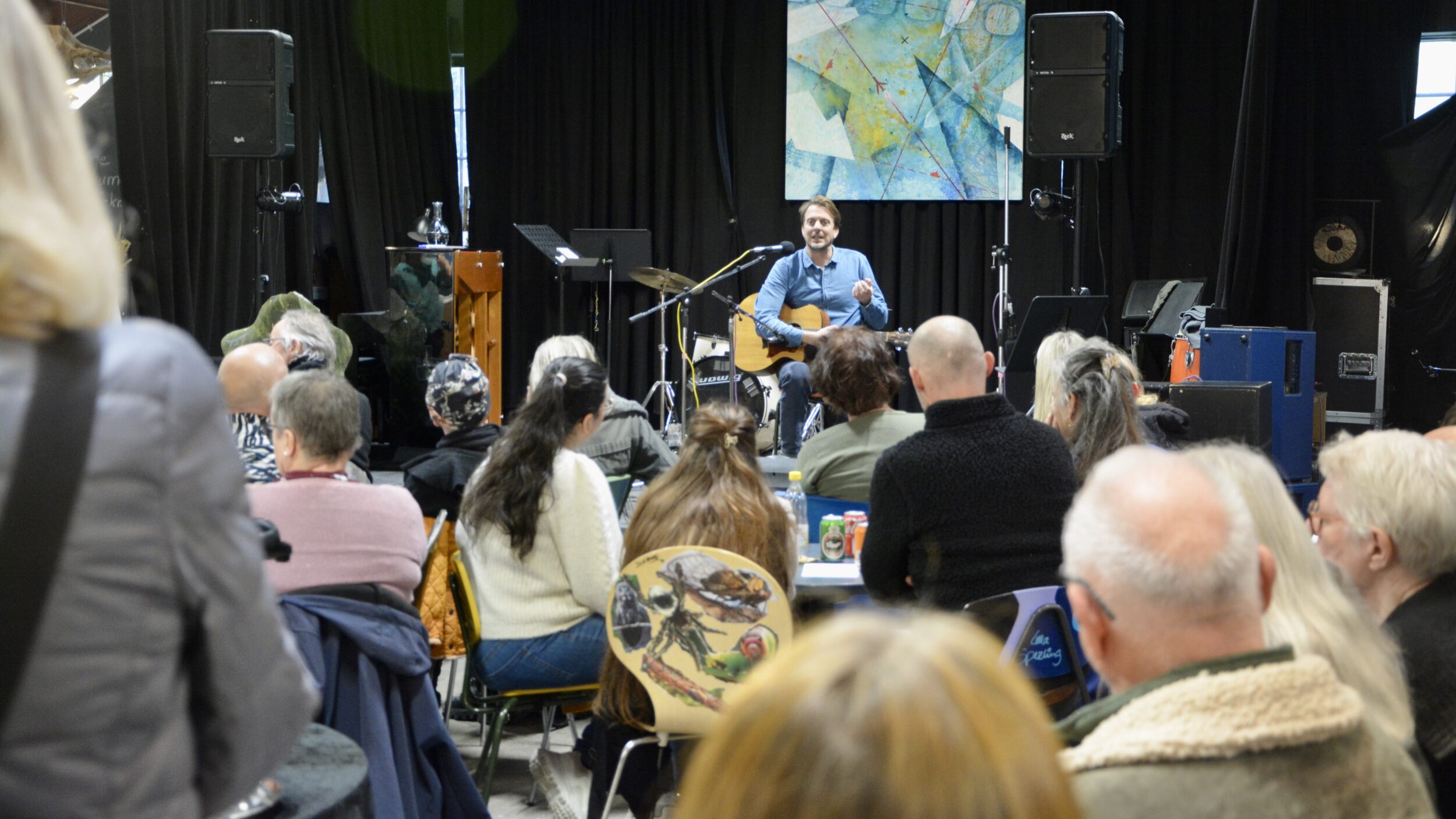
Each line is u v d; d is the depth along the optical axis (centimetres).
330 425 240
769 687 63
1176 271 795
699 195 840
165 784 89
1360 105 761
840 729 60
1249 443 439
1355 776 109
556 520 281
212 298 669
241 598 92
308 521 233
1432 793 149
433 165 835
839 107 818
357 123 770
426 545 248
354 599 232
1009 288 814
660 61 836
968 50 802
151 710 87
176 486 88
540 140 852
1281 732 107
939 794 59
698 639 242
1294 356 493
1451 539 175
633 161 846
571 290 850
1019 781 60
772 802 60
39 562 82
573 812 295
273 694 96
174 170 641
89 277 87
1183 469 120
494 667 288
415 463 329
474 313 700
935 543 246
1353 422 732
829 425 687
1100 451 294
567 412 286
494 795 328
